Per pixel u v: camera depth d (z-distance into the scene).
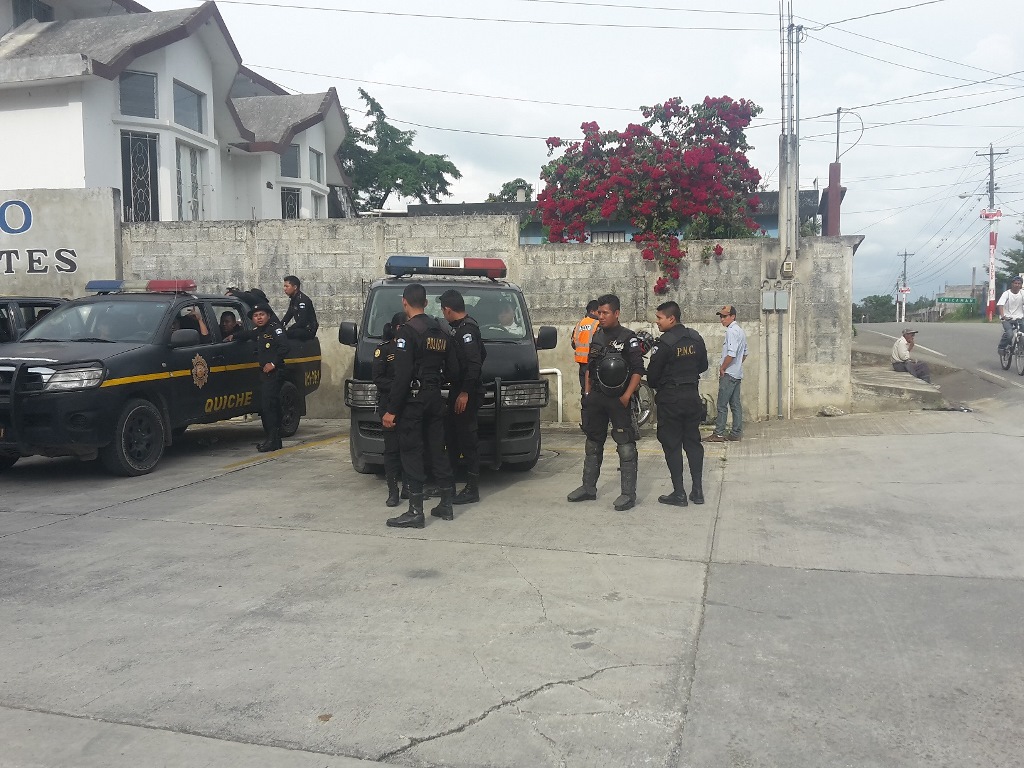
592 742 3.23
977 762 3.09
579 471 8.63
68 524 6.43
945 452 8.77
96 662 3.95
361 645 4.12
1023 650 4.05
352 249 12.75
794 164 11.56
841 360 11.66
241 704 3.53
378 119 31.91
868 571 5.23
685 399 6.95
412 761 3.10
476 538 6.04
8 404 7.58
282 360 9.73
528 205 30.81
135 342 8.67
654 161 12.46
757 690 3.65
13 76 14.54
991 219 46.22
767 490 7.54
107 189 13.04
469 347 6.81
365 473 8.36
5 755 3.15
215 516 6.68
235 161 19.77
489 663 3.91
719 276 11.94
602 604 4.68
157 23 16.39
